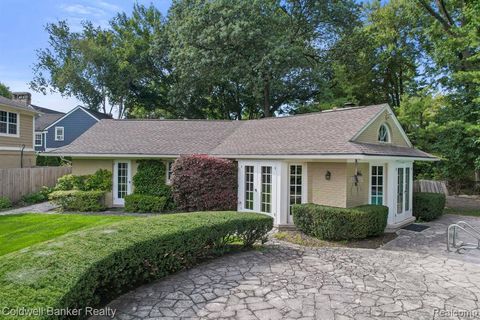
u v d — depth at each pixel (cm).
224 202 1222
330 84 2692
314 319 429
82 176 1467
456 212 1457
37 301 310
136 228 584
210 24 2320
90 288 401
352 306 471
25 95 2530
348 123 1130
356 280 580
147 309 450
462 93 1597
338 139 1028
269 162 1131
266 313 443
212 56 2339
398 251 800
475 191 2078
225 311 447
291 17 2664
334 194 1030
